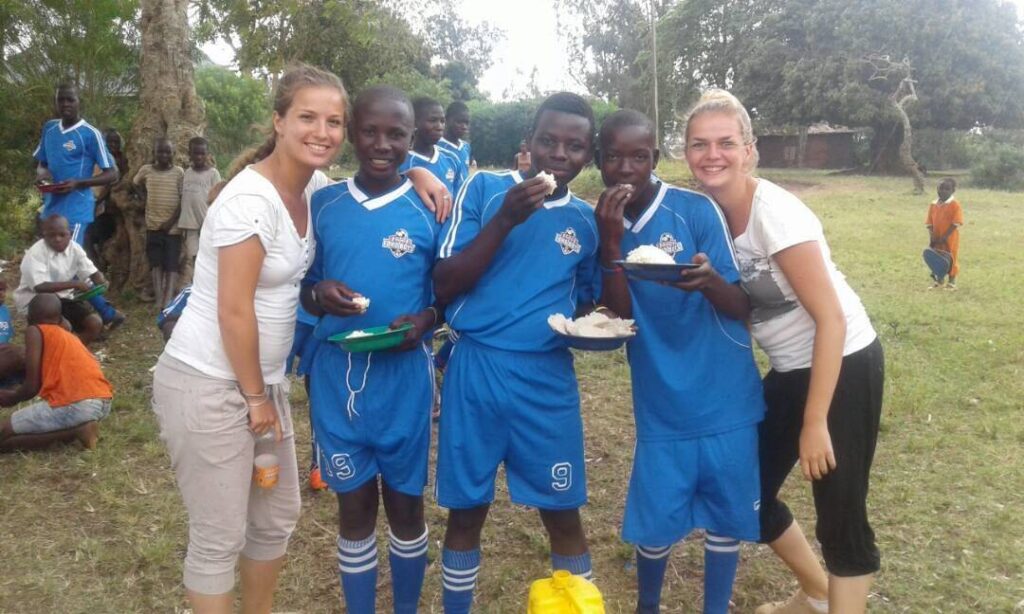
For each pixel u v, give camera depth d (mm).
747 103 34969
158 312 8523
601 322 2629
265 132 2957
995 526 4094
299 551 3924
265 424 2637
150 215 8328
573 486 2893
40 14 10945
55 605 3455
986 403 5840
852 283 10422
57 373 4941
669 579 3680
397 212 2791
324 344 2883
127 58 11648
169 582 3645
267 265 2586
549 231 2787
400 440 2816
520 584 3666
